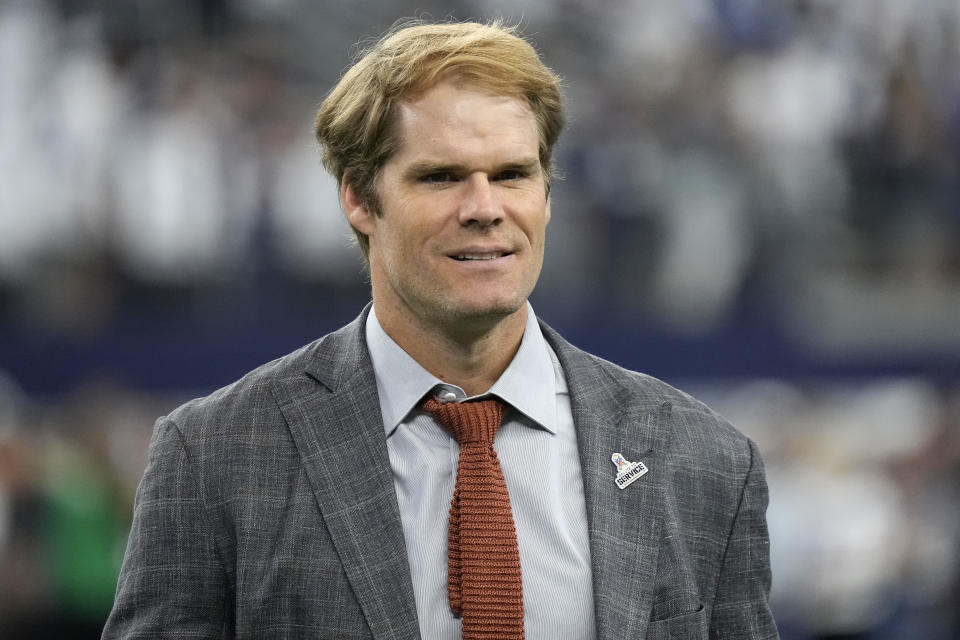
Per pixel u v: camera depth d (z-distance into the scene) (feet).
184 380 88.74
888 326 95.35
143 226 92.22
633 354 93.97
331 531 24.70
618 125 102.58
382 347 26.37
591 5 107.55
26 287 90.02
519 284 24.90
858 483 86.84
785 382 93.71
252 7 101.71
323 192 93.81
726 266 98.43
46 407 85.10
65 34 97.40
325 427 25.82
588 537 25.29
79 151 93.50
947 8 111.24
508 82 24.98
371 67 25.86
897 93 109.09
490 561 24.49
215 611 24.90
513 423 26.05
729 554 26.40
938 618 84.07
